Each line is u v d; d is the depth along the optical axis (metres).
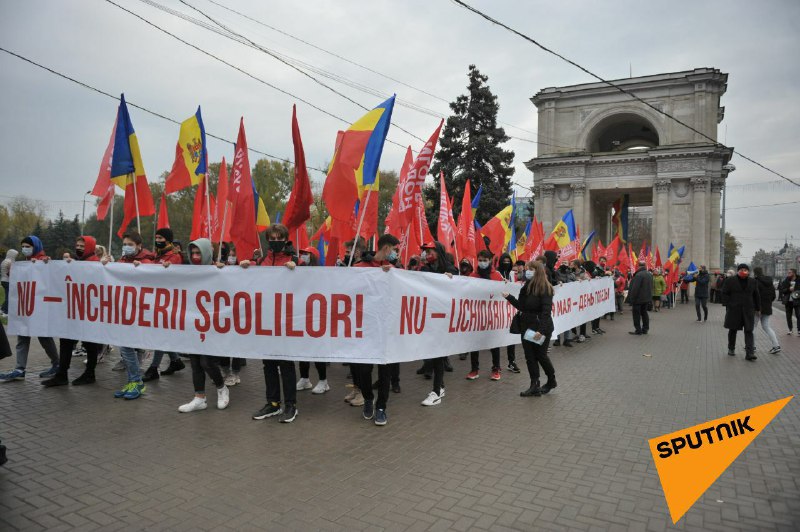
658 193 38.72
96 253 8.18
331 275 5.54
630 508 3.65
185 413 5.74
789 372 8.62
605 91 40.47
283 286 5.62
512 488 3.95
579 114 41.53
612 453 4.72
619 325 16.55
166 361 8.61
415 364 9.25
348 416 5.78
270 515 3.47
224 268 5.80
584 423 5.63
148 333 6.09
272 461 4.41
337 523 3.38
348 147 5.86
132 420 5.43
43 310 6.84
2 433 4.95
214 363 5.89
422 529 3.32
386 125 5.88
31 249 7.25
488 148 32.91
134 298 6.17
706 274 17.95
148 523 3.33
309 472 4.19
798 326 14.29
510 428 5.43
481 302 7.24
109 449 4.60
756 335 14.09
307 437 5.04
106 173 7.64
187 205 47.28
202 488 3.86
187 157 7.76
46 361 8.59
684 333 14.39
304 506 3.60
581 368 8.87
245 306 5.71
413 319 5.84
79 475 4.04
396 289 5.57
